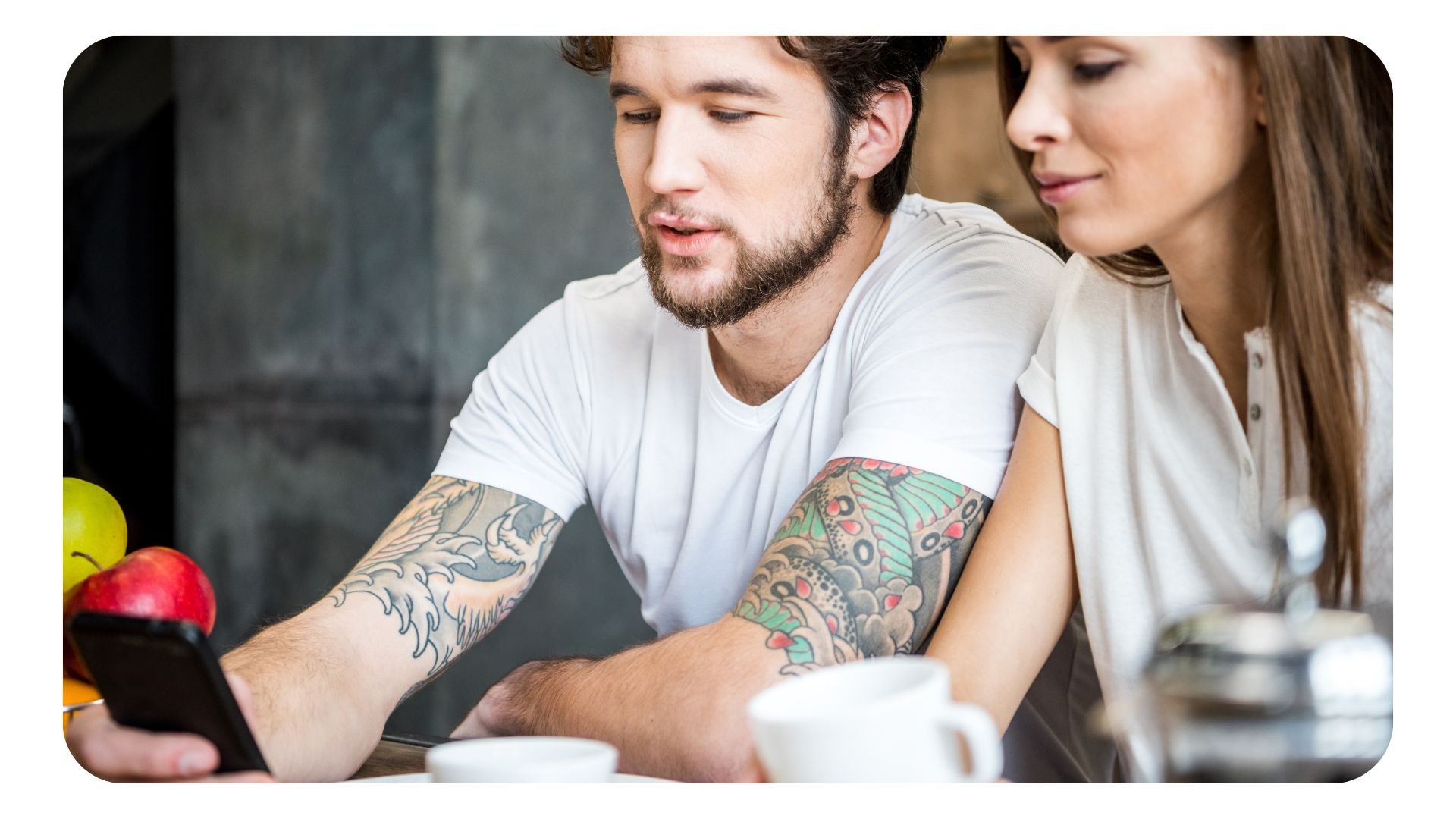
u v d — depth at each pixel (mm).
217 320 2738
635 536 1304
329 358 2691
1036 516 978
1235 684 920
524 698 1022
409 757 1040
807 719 581
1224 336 913
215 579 2748
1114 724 962
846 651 947
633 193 1151
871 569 974
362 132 2658
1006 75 896
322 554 2680
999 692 940
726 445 1236
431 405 2621
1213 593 938
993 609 958
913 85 1197
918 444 1027
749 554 1231
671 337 1286
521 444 1293
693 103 1101
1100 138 809
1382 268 884
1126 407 964
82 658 746
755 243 1125
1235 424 909
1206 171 810
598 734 954
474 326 2656
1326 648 913
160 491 2750
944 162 2406
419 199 2617
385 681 1079
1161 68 793
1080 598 1001
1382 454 907
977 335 1077
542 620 2680
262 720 959
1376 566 916
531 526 1262
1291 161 810
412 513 1245
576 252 2732
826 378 1178
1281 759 910
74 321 2680
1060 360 980
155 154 2727
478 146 2635
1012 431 1055
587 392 1307
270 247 2725
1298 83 801
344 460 2684
